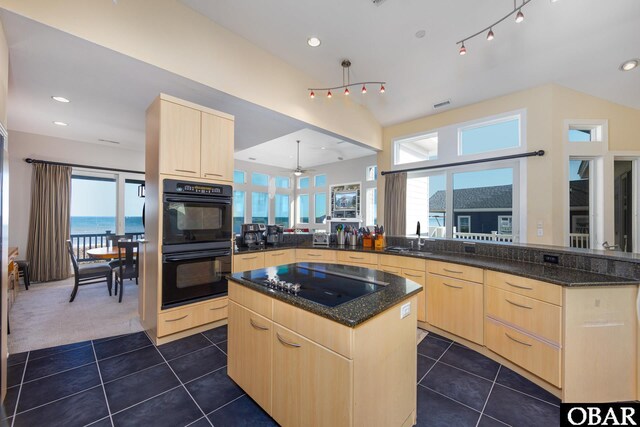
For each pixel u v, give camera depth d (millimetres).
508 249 2625
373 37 2938
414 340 1547
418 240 3449
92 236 5652
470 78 3551
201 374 2041
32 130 4617
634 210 3533
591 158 3523
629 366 1738
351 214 8195
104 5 2025
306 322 1300
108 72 2625
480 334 2348
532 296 1940
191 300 2680
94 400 1744
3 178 1753
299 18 2672
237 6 2516
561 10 2484
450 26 2760
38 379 1961
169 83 2840
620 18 2502
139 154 6059
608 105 3426
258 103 3061
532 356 1934
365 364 1171
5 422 1552
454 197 4371
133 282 4863
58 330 2805
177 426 1535
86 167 5344
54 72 2621
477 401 1759
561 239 3400
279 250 3691
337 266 2215
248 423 1557
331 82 3830
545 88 3461
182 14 2463
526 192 3600
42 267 4758
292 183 9953
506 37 2857
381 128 5148
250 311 1681
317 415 1247
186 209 2648
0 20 1744
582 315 1730
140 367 2131
